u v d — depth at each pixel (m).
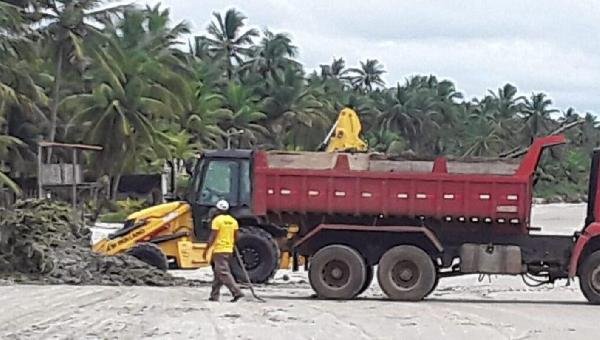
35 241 24.11
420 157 21.00
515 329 15.65
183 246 24.84
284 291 22.72
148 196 61.03
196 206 24.48
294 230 21.83
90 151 57.91
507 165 20.62
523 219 20.50
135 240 25.05
